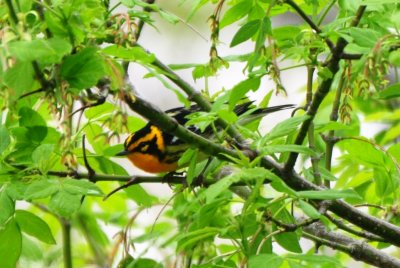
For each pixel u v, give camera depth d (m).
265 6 8.87
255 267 6.26
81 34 6.69
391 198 9.91
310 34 7.85
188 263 7.99
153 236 8.42
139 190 8.99
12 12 6.25
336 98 9.76
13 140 8.11
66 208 6.94
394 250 13.20
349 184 10.45
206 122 7.61
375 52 6.90
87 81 6.48
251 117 9.70
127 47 7.15
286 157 9.04
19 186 7.41
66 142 6.67
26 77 6.11
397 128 12.43
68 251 11.14
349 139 9.57
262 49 7.56
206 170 8.47
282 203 7.90
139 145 11.31
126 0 7.77
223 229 6.91
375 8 8.38
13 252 7.93
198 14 17.45
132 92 7.13
